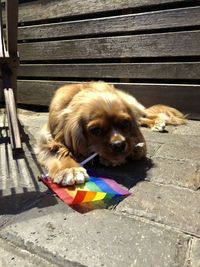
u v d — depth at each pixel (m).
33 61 1.01
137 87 0.82
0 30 0.73
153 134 0.67
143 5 0.77
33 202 0.42
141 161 0.53
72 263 0.31
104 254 0.32
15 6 0.62
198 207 0.39
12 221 0.38
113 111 0.49
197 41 0.73
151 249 0.32
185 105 0.77
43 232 0.35
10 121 0.60
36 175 0.49
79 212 0.39
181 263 0.30
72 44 0.91
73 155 0.52
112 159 0.48
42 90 0.98
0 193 0.44
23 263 0.31
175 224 0.36
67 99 0.55
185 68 0.75
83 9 0.87
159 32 0.79
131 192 0.43
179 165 0.51
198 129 0.70
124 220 0.37
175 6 0.77
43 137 0.56
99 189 0.43
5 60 0.66
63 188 0.44
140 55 0.80
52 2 0.92
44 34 0.95
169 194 0.42
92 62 0.92
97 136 0.49
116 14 0.85
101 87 0.57
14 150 0.56
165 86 0.78
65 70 0.94
